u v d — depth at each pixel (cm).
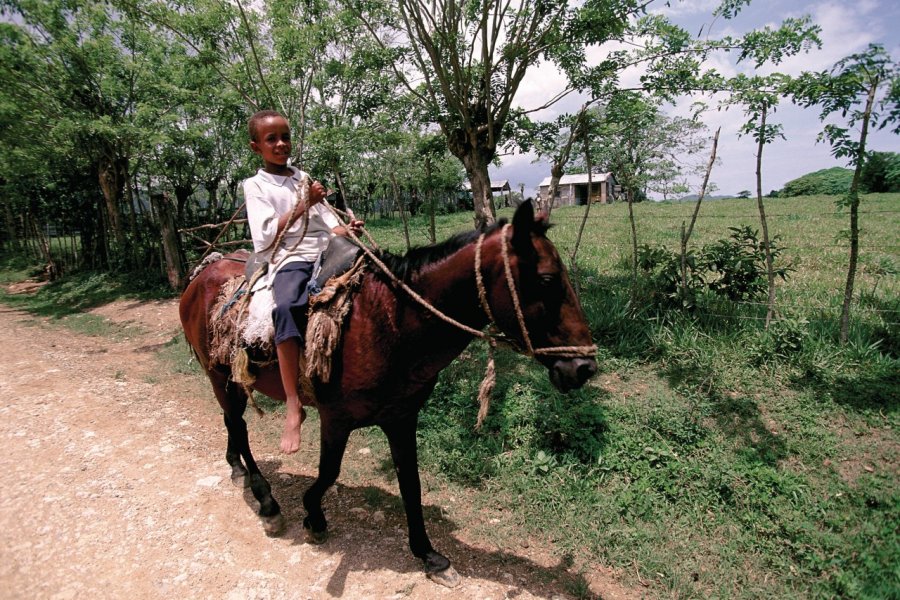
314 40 888
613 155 728
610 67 625
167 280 1306
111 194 1421
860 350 508
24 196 1655
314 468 455
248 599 299
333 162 823
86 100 1271
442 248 269
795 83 489
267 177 303
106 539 345
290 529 365
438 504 398
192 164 1280
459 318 266
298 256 302
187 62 849
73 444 473
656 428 450
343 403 290
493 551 349
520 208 232
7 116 1151
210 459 461
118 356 805
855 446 412
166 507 383
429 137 709
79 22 1223
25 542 340
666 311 631
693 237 1360
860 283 767
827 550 331
